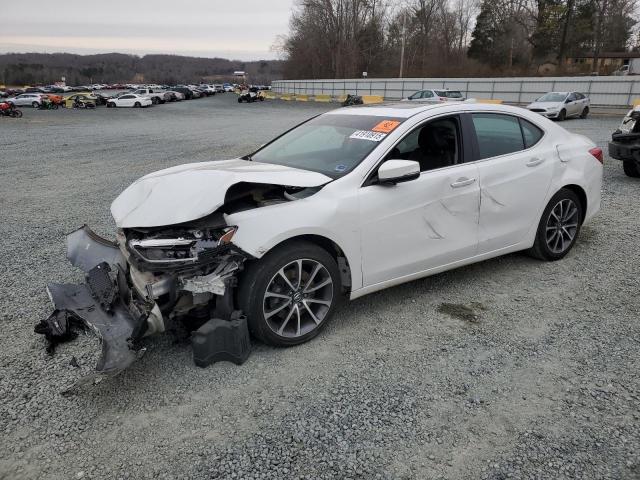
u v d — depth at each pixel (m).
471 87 41.38
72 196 8.20
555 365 3.20
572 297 4.16
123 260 3.79
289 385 3.01
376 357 3.31
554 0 59.25
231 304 3.19
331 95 56.16
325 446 2.52
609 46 69.62
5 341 3.49
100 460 2.44
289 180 3.36
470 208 4.07
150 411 2.78
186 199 3.15
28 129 22.08
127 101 45.56
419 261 3.86
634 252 5.18
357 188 3.52
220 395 2.92
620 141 8.55
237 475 2.34
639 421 2.67
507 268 4.80
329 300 3.51
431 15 75.94
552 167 4.64
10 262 5.04
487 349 3.40
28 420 2.71
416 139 3.89
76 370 3.14
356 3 72.75
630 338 3.51
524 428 2.64
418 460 2.43
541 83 36.75
